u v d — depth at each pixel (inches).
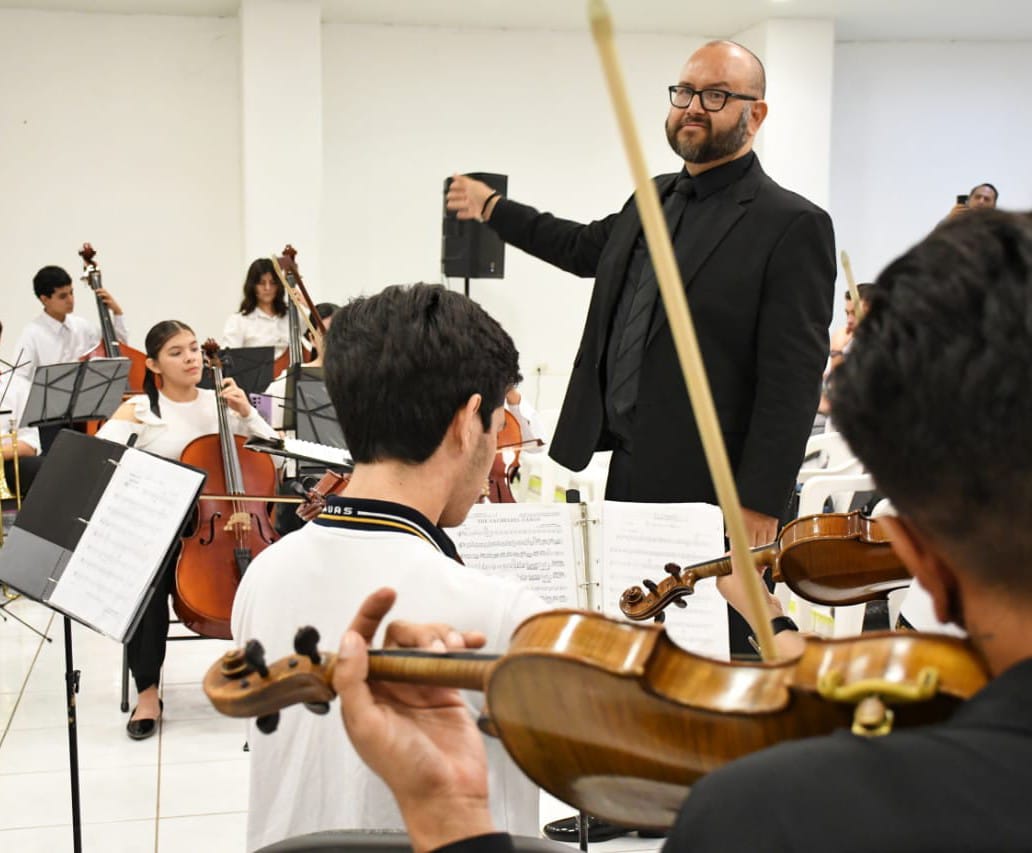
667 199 103.3
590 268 110.9
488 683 31.6
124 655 156.2
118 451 88.2
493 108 321.7
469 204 115.3
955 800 21.2
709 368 96.7
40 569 88.0
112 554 85.3
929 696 23.9
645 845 116.0
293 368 179.2
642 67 325.1
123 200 306.0
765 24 307.0
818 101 309.7
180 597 148.0
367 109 316.5
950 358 22.2
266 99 292.2
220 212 311.0
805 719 27.5
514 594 47.8
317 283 298.4
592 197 327.9
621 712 30.0
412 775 32.7
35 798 128.3
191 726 150.8
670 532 82.5
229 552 153.8
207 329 312.8
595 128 326.3
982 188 266.5
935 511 23.3
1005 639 23.3
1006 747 21.5
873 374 23.4
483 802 33.6
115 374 208.7
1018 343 21.8
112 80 302.8
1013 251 22.7
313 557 50.1
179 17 304.3
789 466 93.0
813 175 311.7
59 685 166.6
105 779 134.0
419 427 50.5
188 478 84.7
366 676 33.1
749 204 97.0
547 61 322.7
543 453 216.1
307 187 295.9
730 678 29.2
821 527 60.7
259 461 169.5
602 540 83.5
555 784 33.8
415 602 47.9
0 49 296.4
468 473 53.1
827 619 151.6
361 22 313.1
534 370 328.8
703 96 95.9
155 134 306.2
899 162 339.0
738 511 29.1
